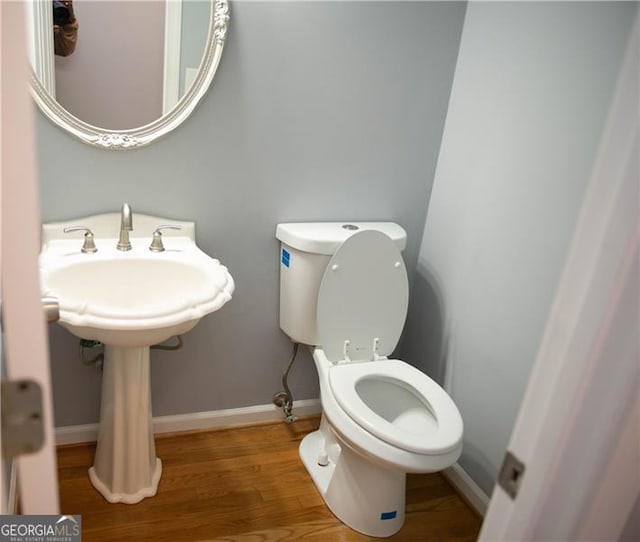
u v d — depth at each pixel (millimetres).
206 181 1573
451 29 1681
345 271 1584
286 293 1700
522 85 1438
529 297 1435
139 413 1468
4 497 534
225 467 1718
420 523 1603
